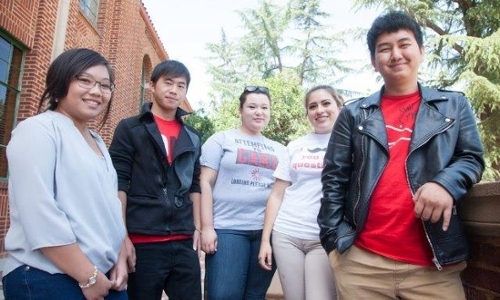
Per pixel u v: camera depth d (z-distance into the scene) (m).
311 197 2.63
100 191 1.80
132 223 2.44
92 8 9.46
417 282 1.63
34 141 1.64
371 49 1.88
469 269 1.82
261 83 15.70
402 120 1.78
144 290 2.42
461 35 11.79
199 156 2.90
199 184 2.90
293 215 2.64
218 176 2.98
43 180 1.60
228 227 2.86
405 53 1.76
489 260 1.68
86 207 1.73
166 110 2.78
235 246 2.82
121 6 10.53
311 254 2.55
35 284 1.59
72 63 1.87
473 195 1.64
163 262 2.47
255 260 2.95
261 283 2.97
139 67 12.65
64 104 1.90
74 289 1.64
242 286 2.81
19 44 6.10
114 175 2.06
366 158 1.76
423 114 1.72
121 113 10.75
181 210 2.56
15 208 1.67
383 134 1.75
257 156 3.03
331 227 1.83
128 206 2.47
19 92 6.19
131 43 11.52
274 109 14.90
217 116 17.20
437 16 12.90
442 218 1.57
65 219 1.61
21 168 1.59
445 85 12.77
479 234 1.68
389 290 1.68
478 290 1.75
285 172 2.83
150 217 2.44
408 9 12.82
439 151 1.62
